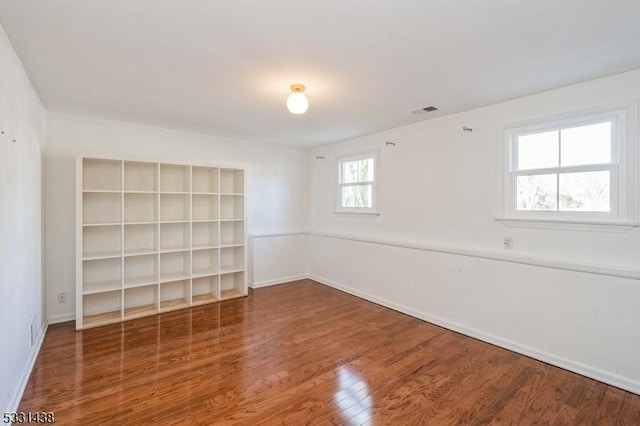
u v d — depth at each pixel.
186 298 4.12
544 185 2.74
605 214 2.39
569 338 2.50
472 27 1.72
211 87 2.61
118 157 3.43
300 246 5.45
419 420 1.92
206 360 2.62
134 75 2.37
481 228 3.12
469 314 3.16
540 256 2.71
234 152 4.72
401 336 3.14
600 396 2.16
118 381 2.30
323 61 2.14
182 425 1.85
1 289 1.74
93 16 1.62
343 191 4.95
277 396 2.14
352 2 1.50
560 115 2.58
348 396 2.14
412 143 3.79
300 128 4.05
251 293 4.62
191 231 3.97
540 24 1.69
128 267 3.81
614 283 2.29
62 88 2.64
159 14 1.60
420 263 3.63
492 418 1.94
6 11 1.56
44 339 2.99
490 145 3.05
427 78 2.42
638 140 2.22
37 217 2.82
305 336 3.12
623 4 1.51
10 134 1.92
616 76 2.32
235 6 1.53
